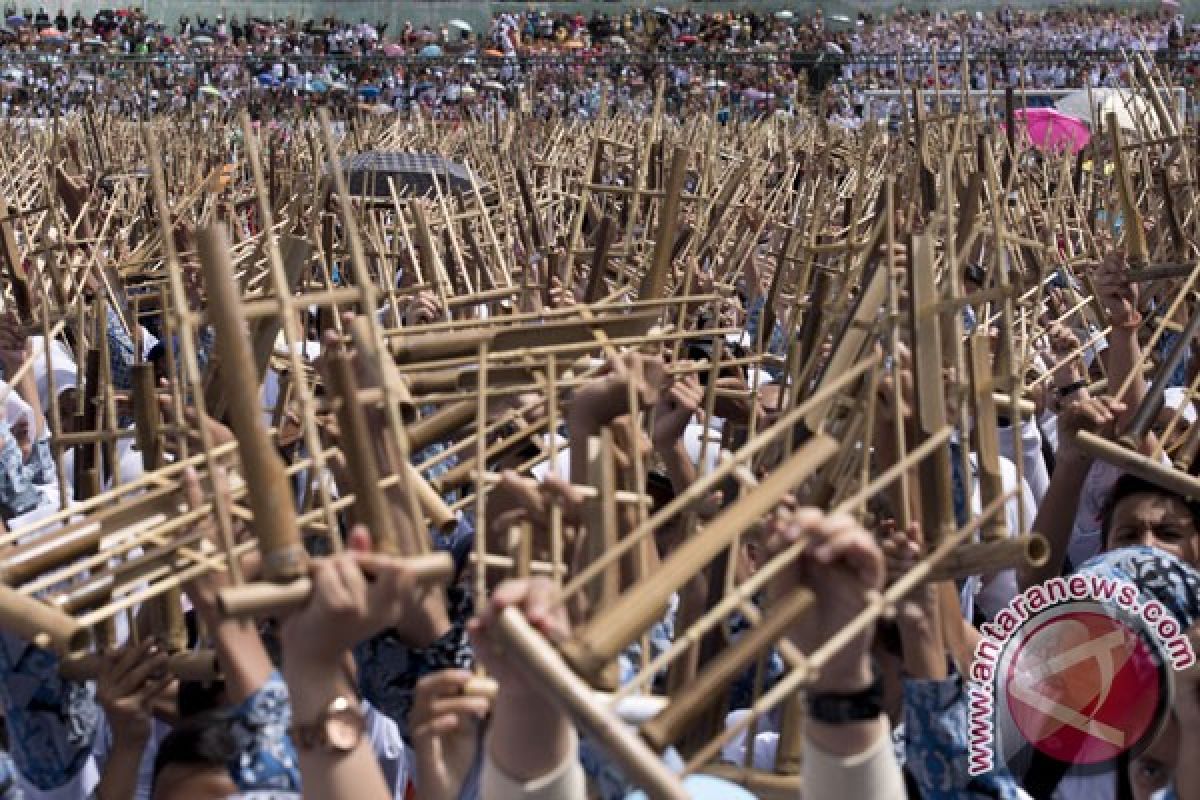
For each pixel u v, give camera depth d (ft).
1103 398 12.67
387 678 9.24
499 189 20.52
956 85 75.31
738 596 6.48
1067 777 9.95
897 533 8.68
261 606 6.52
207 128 43.04
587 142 32.73
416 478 9.55
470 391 9.81
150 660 9.21
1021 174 20.89
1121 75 67.36
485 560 8.44
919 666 8.36
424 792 8.27
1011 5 125.80
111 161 33.42
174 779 8.41
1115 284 14.39
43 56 71.00
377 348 8.19
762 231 22.95
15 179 24.72
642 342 9.80
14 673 9.33
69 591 8.27
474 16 123.85
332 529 7.41
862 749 7.09
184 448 9.75
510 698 6.78
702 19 125.39
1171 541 11.11
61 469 10.53
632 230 14.80
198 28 118.93
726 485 10.53
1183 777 9.76
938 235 13.57
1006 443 15.46
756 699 9.11
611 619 6.28
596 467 8.20
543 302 16.17
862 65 77.56
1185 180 20.63
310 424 7.60
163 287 10.05
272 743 8.04
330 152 8.29
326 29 118.21
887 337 9.05
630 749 5.89
